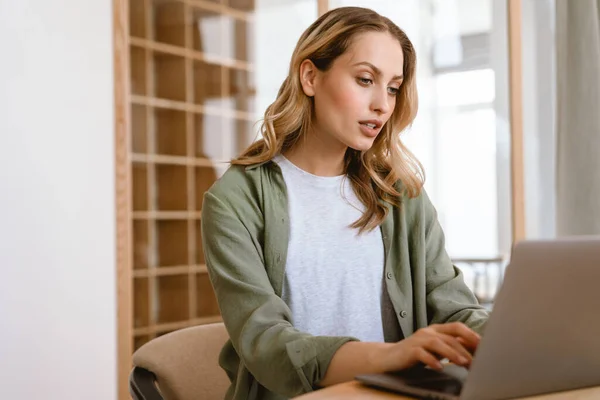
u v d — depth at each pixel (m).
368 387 0.86
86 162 2.55
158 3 2.72
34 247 2.43
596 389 0.90
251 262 1.17
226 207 1.21
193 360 1.32
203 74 2.82
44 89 2.47
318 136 1.28
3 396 2.35
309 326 1.25
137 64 2.68
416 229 1.33
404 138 3.30
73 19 2.53
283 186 1.26
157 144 2.72
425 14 3.39
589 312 0.83
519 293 0.76
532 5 3.76
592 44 3.75
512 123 3.63
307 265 1.26
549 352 0.83
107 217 2.60
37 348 2.43
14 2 2.41
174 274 2.77
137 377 1.27
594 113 3.75
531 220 3.72
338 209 1.29
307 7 3.05
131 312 2.66
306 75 1.24
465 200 3.48
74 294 2.51
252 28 2.93
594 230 3.75
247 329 1.03
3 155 2.38
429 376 0.87
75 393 2.51
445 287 1.32
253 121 2.95
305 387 0.94
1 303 2.36
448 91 3.45
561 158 3.79
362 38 1.17
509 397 0.83
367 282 1.29
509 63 3.64
